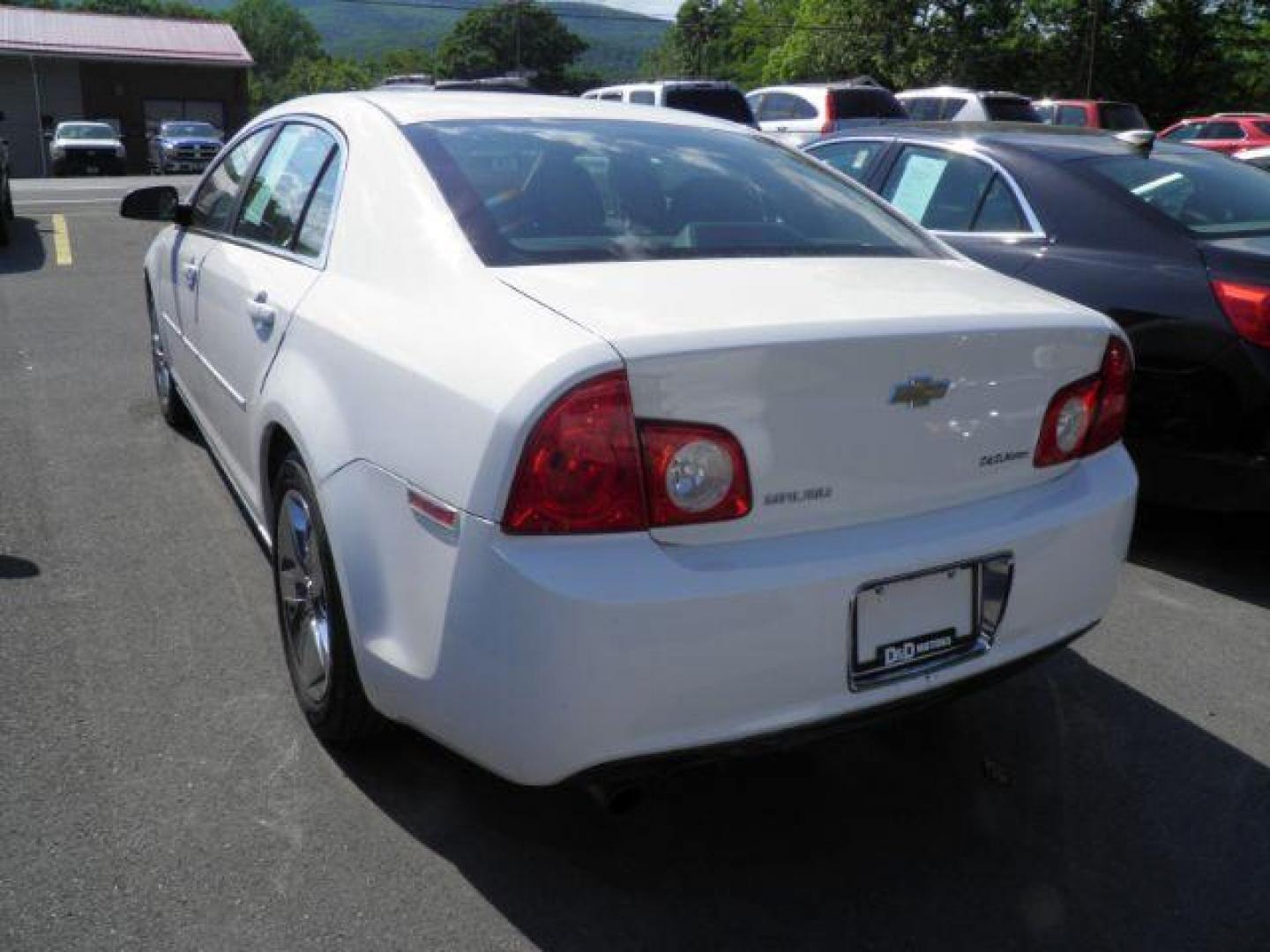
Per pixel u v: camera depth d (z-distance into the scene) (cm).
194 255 399
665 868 240
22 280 929
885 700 219
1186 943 222
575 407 191
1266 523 439
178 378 455
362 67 11169
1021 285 272
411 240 254
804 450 207
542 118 305
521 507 194
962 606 228
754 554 204
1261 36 3681
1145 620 366
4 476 456
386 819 251
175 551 386
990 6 3725
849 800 267
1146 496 397
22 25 4109
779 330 203
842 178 329
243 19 13088
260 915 220
